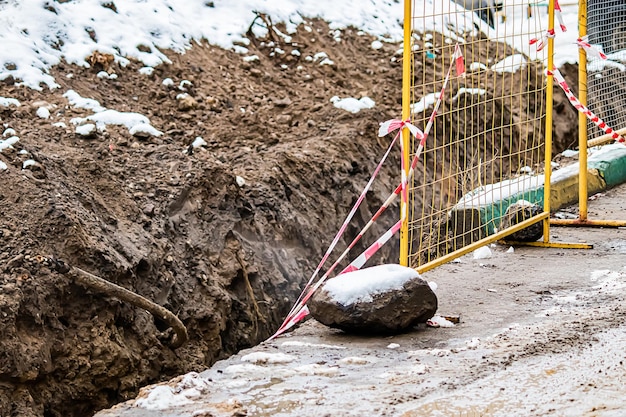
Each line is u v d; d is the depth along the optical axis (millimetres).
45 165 6770
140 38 10281
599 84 11438
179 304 6523
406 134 6004
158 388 4297
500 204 7500
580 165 8609
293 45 11789
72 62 9422
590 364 4559
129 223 6770
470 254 7656
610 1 11898
